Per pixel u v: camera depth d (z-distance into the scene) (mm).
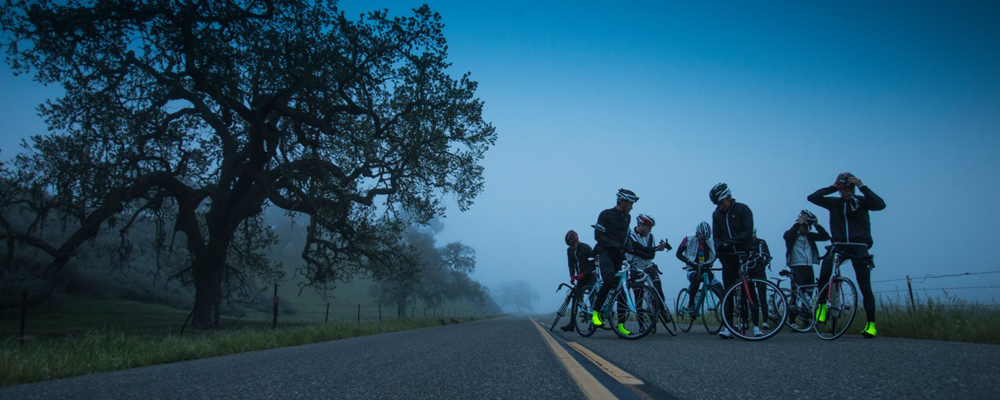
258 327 15516
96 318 18984
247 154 17688
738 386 2512
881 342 4789
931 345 4238
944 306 6254
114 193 15727
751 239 6047
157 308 27797
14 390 3125
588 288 7332
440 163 17234
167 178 17391
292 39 14891
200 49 14117
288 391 2771
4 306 14398
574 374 2980
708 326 7492
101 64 14742
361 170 17062
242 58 14750
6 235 14844
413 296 57625
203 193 19016
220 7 14344
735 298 5973
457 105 17625
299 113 15922
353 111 16141
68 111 15227
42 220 15625
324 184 16078
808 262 7930
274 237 22031
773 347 4461
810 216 7895
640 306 6266
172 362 5289
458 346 5551
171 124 18859
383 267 21375
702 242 7652
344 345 6707
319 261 22188
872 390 2297
